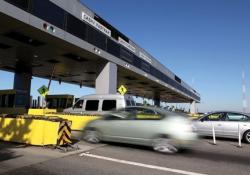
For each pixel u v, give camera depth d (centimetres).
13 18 1431
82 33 2017
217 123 1277
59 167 650
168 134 868
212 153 893
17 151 834
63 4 1814
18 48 2131
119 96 1485
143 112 959
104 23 2345
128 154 830
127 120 969
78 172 610
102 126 1023
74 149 889
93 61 2506
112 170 633
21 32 1691
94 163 699
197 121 1325
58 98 2783
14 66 3011
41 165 665
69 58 2427
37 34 1714
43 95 2472
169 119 895
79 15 1988
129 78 3531
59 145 905
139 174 604
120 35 2659
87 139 1063
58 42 1888
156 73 3941
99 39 2252
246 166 704
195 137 867
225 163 736
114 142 1027
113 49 2497
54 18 1728
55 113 1662
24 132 973
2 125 1045
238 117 1263
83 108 1590
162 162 729
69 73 3369
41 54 2323
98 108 1526
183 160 762
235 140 1304
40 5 1614
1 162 685
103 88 2427
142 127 922
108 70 2422
